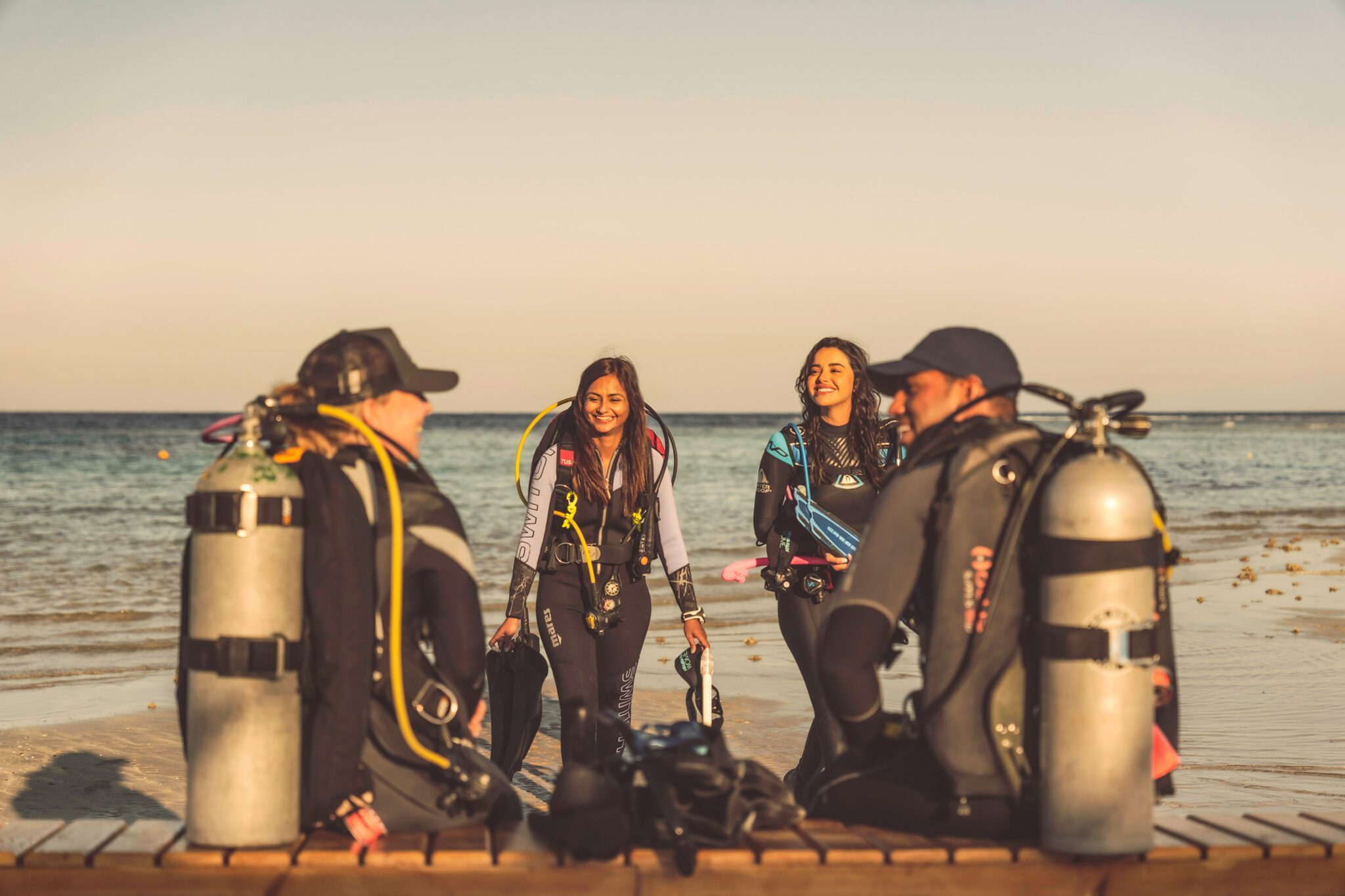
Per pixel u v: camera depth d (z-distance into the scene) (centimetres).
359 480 258
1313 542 1814
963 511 252
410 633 264
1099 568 237
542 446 457
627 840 257
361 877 247
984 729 253
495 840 261
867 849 252
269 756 245
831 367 455
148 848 249
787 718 666
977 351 271
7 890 246
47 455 4812
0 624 1059
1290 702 680
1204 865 255
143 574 1445
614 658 456
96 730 644
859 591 257
